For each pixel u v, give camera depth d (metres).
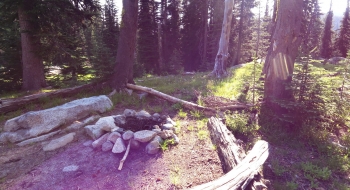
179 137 4.55
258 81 6.18
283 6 5.06
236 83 9.18
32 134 4.47
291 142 4.37
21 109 6.43
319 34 33.16
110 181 3.19
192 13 28.42
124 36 8.04
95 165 3.58
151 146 3.94
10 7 8.15
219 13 23.47
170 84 10.09
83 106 5.54
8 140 4.41
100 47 8.19
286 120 4.61
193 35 29.14
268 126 4.94
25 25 8.76
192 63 29.91
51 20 8.59
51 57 9.48
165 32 28.78
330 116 5.02
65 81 11.96
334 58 20.16
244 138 4.58
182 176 3.29
